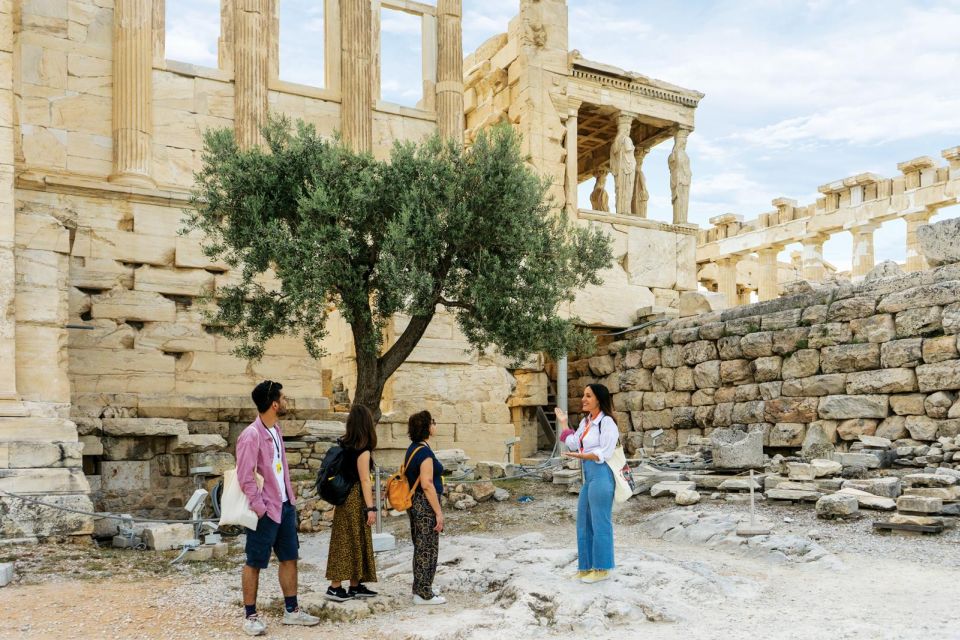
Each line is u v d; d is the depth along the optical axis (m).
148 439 15.89
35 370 13.17
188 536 12.27
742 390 20.39
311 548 12.42
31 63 17.88
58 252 13.69
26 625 7.57
